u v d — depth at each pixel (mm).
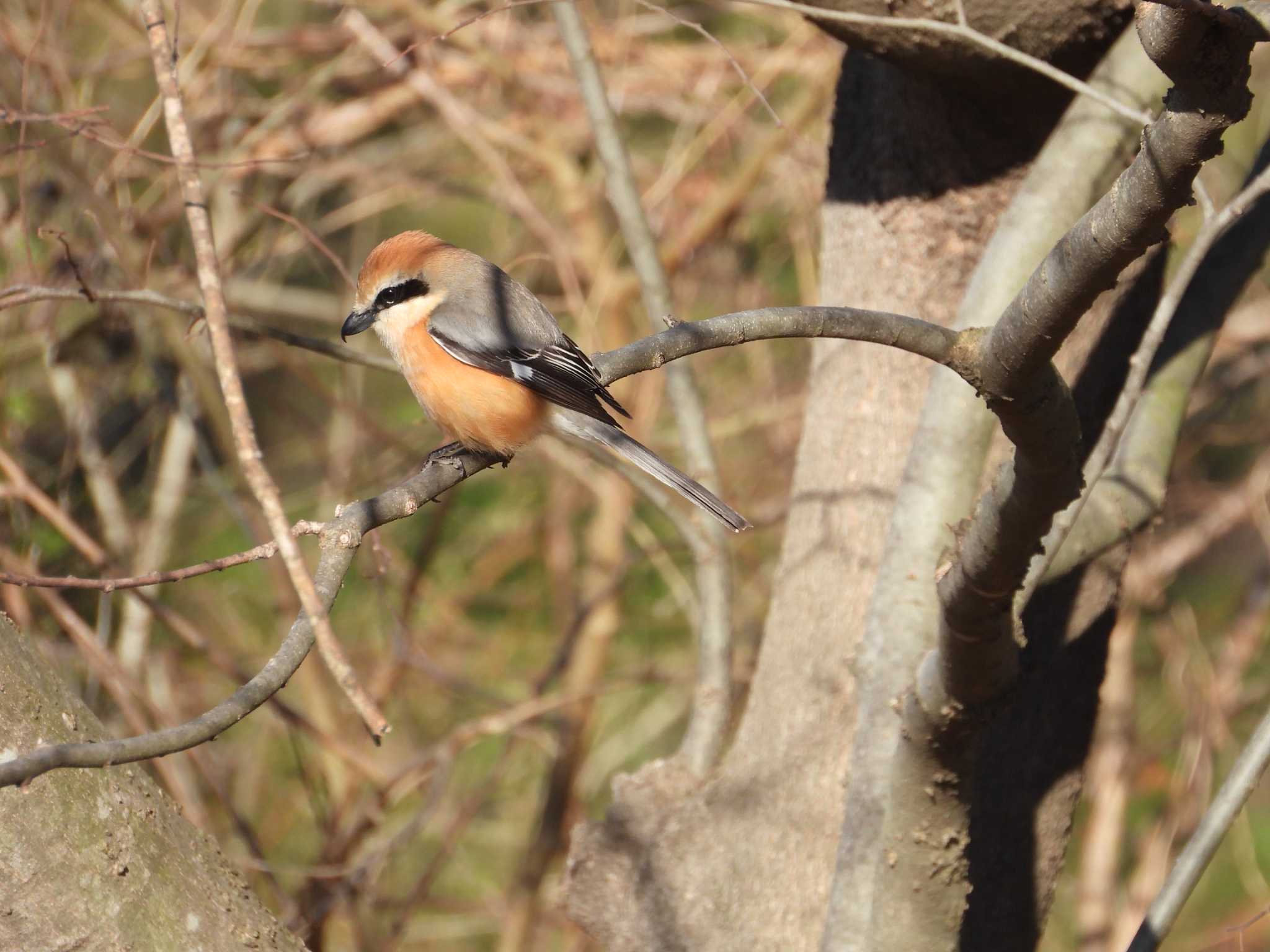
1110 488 6828
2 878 4516
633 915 8195
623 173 9359
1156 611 14523
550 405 7754
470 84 13922
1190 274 5828
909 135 7828
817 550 8117
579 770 14039
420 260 8078
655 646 16438
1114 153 6426
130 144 10648
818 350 8500
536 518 16000
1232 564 16172
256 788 14117
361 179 14117
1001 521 4957
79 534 10430
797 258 14211
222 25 12562
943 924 5957
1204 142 4188
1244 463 16547
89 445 12781
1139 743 14930
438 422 8047
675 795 8609
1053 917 15562
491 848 15617
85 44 14508
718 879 8016
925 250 7914
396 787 12531
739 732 8531
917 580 6344
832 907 6109
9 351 12406
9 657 4863
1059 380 4867
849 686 7809
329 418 16734
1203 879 14945
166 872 4906
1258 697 14359
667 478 7547
